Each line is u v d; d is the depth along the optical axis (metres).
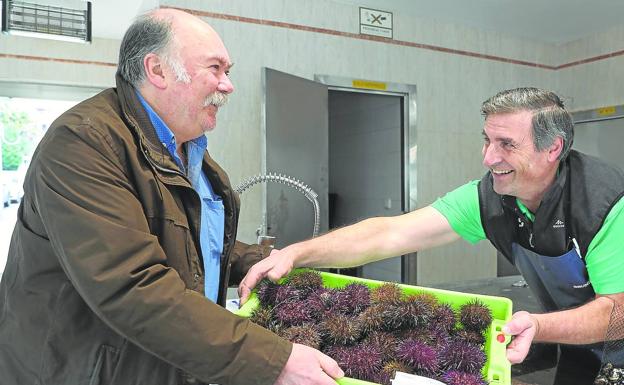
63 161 0.75
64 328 0.82
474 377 0.75
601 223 1.09
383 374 0.77
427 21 3.50
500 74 3.83
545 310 1.38
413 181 3.55
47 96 3.58
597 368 1.20
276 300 0.99
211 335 0.73
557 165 1.12
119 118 0.86
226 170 2.86
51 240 0.75
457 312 0.96
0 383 0.88
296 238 2.83
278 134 2.66
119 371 0.82
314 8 3.09
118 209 0.76
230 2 2.83
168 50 0.87
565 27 3.67
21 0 2.38
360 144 4.07
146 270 0.74
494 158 1.10
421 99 3.52
